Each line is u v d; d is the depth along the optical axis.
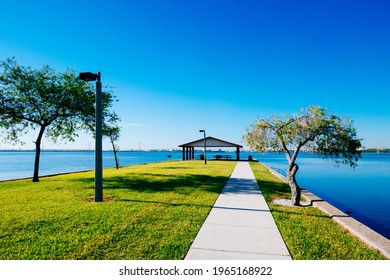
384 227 8.41
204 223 5.95
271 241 4.90
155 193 9.77
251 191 10.38
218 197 9.05
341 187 18.31
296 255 4.32
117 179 14.26
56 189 10.91
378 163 55.88
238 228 5.62
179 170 20.80
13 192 10.16
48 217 6.39
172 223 5.91
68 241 4.86
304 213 6.95
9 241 4.87
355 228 5.39
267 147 8.70
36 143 14.12
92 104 15.20
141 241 4.84
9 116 13.74
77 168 35.19
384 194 15.31
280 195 9.68
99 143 8.45
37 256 4.27
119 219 6.21
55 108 14.47
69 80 14.60
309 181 22.08
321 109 7.70
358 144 7.46
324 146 7.77
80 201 8.35
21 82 13.45
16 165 42.72
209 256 4.25
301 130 7.92
